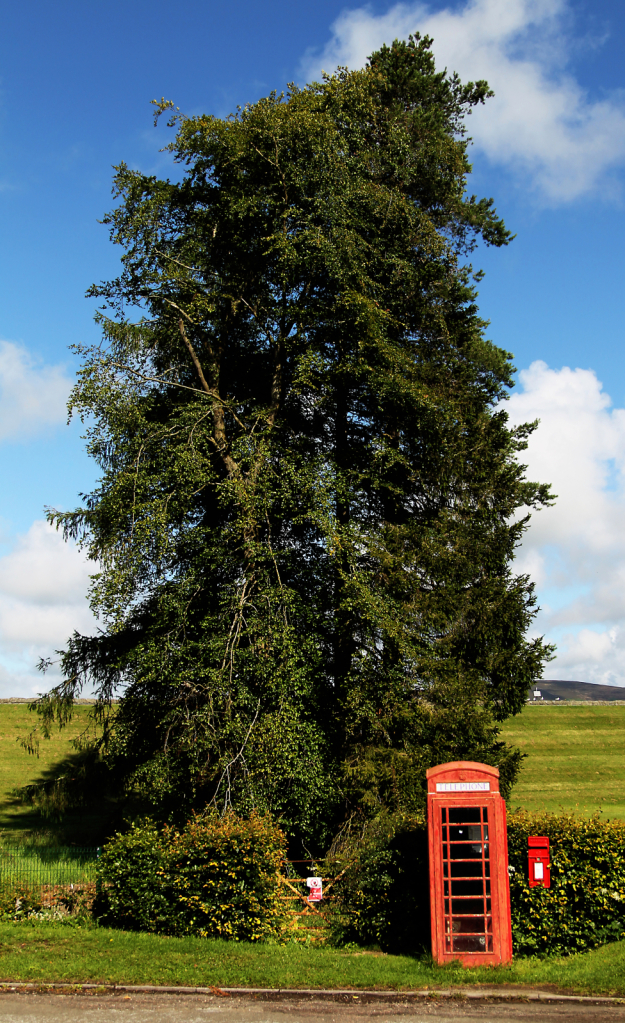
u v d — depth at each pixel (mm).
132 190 21297
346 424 23203
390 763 18312
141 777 18516
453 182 24281
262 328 22625
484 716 19562
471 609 21047
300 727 17719
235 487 18781
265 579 19141
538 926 11797
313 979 10898
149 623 21203
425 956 11734
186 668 18469
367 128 24016
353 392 22297
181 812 17922
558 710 45094
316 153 21094
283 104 21297
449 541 21297
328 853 17484
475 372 23453
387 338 21266
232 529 19344
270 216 21625
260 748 16922
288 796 17391
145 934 12906
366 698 18516
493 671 20938
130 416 19734
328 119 21797
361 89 23141
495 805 11727
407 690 19031
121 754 19984
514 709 21312
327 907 14023
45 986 10750
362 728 19250
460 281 24203
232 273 22531
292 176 21203
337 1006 10102
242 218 21562
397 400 20062
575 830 12258
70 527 22031
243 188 21719
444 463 21766
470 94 27375
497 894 11508
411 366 21125
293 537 20812
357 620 19438
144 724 19750
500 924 11445
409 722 18844
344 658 20438
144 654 18562
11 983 10812
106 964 11430
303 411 23312
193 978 10953
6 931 12812
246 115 21719
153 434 19656
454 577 21062
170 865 13242
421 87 26328
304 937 13266
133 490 19062
